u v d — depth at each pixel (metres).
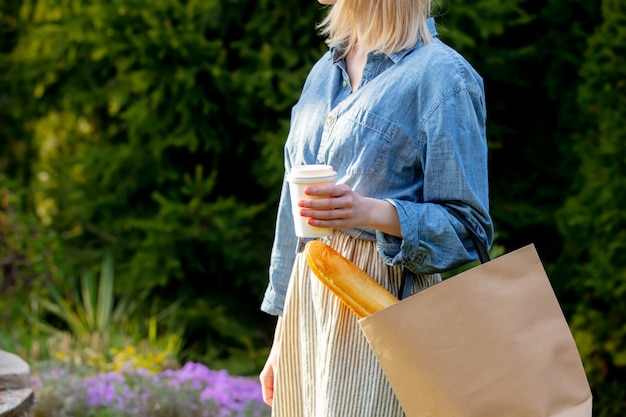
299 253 2.65
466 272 2.21
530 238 7.93
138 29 7.34
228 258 7.69
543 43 7.59
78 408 5.33
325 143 2.56
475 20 7.10
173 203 7.45
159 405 5.46
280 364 2.68
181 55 7.34
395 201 2.34
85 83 8.36
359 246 2.49
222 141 7.88
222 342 7.77
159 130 7.73
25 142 9.19
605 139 6.15
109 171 7.88
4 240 7.52
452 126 2.38
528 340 2.22
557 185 7.86
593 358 6.21
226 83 7.48
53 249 7.64
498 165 7.95
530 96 7.89
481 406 2.19
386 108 2.43
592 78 6.25
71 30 7.63
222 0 7.54
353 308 2.31
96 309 7.78
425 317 2.19
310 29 7.56
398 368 2.21
